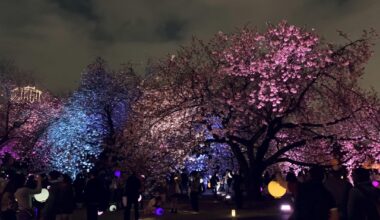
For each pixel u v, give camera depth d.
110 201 24.94
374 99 26.66
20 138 51.53
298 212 7.36
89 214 15.31
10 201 12.00
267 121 25.88
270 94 24.88
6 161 50.09
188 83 26.23
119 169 25.48
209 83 26.28
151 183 24.83
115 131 42.19
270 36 26.78
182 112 25.81
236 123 25.67
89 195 15.35
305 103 26.56
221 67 26.88
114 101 45.25
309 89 26.25
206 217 20.91
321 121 26.95
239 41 27.25
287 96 25.86
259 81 26.08
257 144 30.75
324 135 26.12
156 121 25.50
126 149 25.95
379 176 14.30
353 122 26.52
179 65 27.38
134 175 18.64
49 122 52.25
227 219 19.97
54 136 48.19
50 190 12.44
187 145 25.27
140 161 25.06
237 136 27.56
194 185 23.83
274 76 25.52
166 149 25.20
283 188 11.39
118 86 45.66
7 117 49.69
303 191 7.41
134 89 45.25
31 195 12.19
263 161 27.02
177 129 25.56
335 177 9.12
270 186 11.54
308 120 26.78
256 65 25.42
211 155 34.28
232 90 26.20
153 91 26.98
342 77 25.86
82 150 44.69
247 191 26.92
